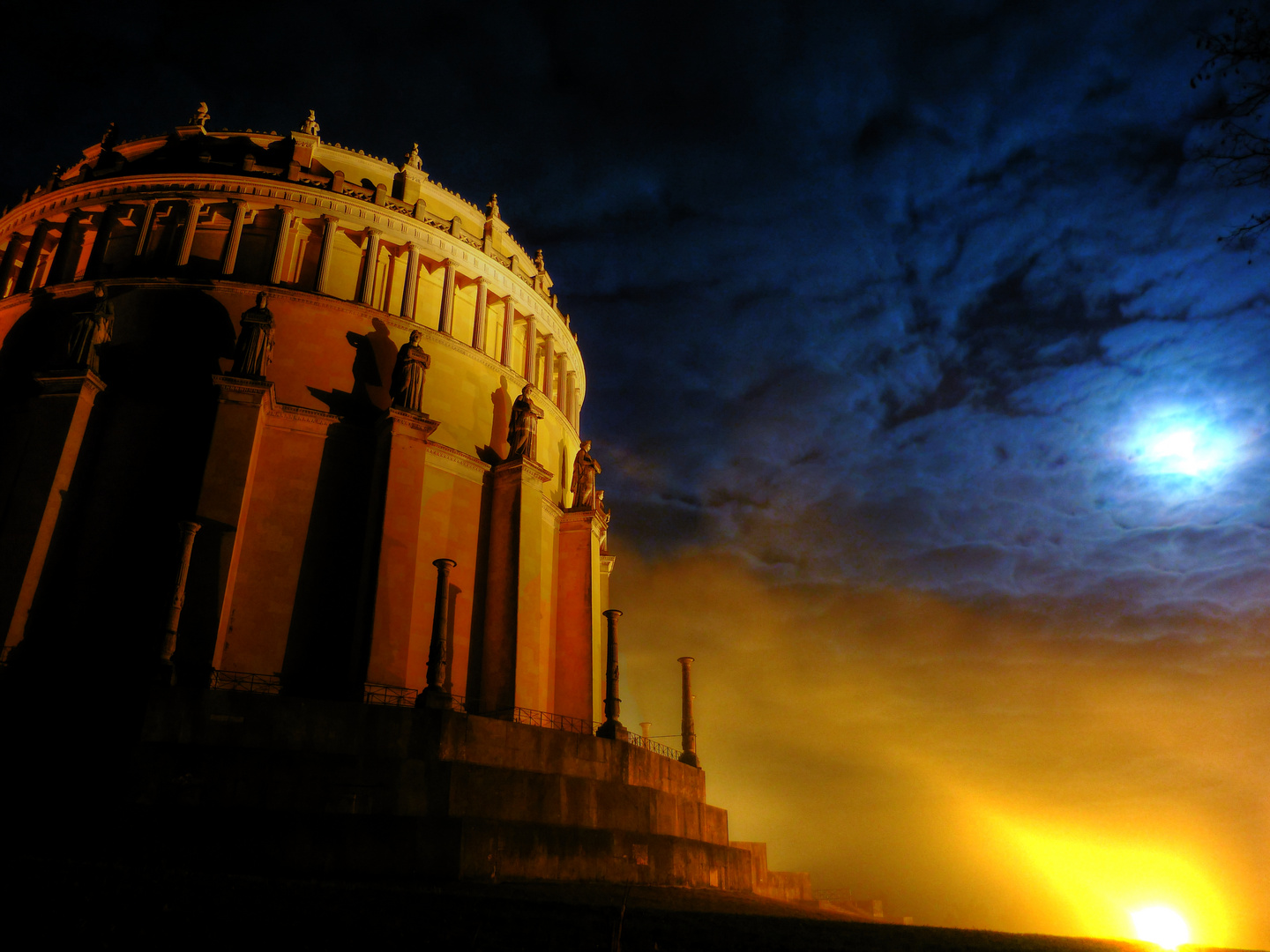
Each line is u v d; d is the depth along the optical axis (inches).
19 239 1758.1
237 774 953.5
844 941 674.2
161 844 859.4
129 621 1269.7
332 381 1540.4
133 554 1315.2
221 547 1278.3
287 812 911.0
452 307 1769.2
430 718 1101.1
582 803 1162.6
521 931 562.6
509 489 1627.7
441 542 1536.7
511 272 1921.8
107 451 1382.9
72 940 450.0
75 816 869.2
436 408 1643.7
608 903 861.8
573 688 1665.8
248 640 1310.3
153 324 1494.8
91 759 967.0
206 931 485.7
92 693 1094.4
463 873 917.2
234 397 1371.8
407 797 1007.6
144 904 530.0
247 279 1593.3
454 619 1512.1
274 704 1032.8
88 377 1371.8
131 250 1612.9
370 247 1695.4
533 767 1174.3
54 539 1288.1
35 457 1315.2
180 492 1359.5
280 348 1519.4
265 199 1637.6
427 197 1899.6
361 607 1369.3
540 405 1893.5
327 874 872.9
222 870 834.2
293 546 1392.7
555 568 1786.4
